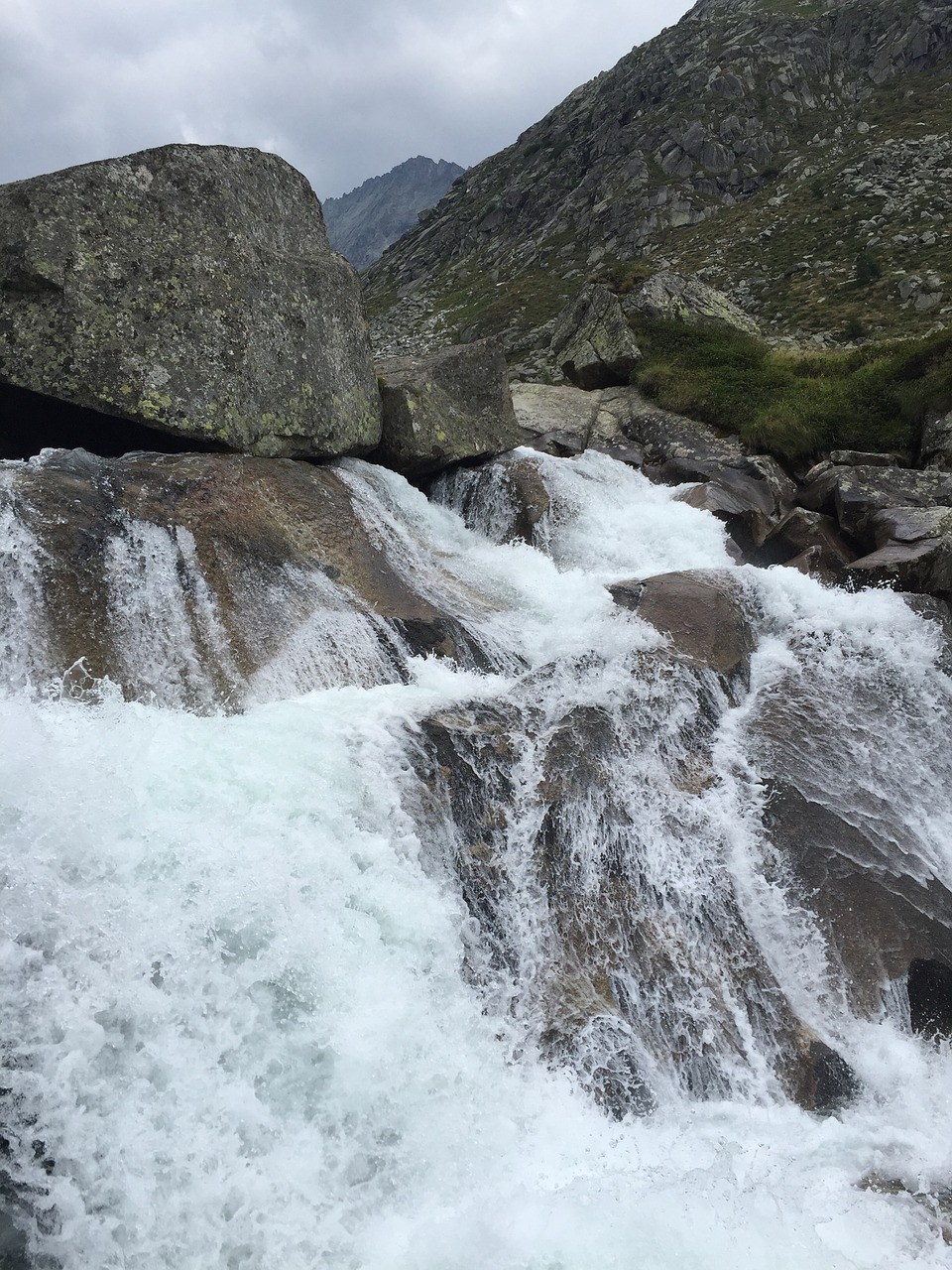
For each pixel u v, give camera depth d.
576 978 6.24
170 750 5.78
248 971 4.77
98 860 4.71
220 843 5.20
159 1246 3.96
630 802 7.33
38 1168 3.90
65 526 7.54
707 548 13.42
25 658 6.89
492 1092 5.30
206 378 9.75
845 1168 5.33
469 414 14.21
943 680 9.78
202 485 8.81
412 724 6.98
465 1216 4.43
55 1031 4.09
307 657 8.18
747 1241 4.43
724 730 8.47
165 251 9.63
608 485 14.62
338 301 11.77
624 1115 5.59
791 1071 6.23
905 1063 6.41
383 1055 4.94
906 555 12.47
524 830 6.80
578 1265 4.16
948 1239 4.78
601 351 22.00
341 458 11.85
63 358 8.90
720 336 22.53
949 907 7.59
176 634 7.69
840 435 18.02
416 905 5.79
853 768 8.43
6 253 8.75
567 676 8.18
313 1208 4.34
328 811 5.86
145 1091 4.21
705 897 7.02
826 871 7.40
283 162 11.60
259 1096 4.54
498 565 11.25
